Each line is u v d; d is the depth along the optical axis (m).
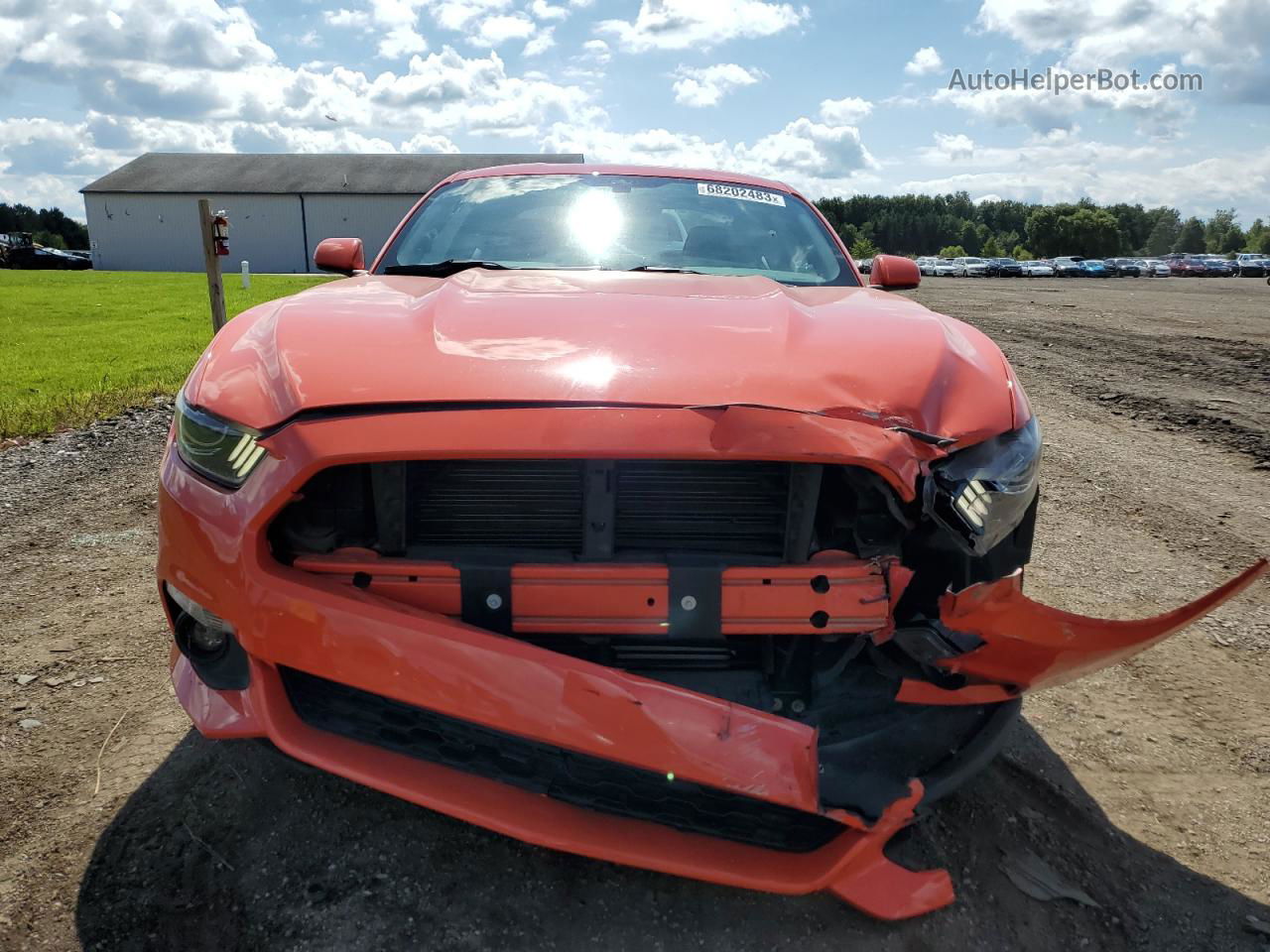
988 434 1.71
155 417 6.07
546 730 1.49
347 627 1.54
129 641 2.76
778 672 1.71
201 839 1.85
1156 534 3.96
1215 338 10.95
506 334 1.79
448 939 1.61
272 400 1.65
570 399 1.57
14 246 43.47
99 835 1.85
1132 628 1.60
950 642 1.73
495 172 3.33
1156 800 2.10
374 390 1.61
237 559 1.59
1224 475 4.94
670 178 3.26
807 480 1.62
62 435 5.51
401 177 62.41
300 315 1.92
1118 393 7.25
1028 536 1.98
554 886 1.75
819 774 1.60
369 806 1.97
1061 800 2.08
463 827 1.91
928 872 1.71
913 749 1.69
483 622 1.61
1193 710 2.51
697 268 2.79
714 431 1.53
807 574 1.63
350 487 1.65
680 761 1.49
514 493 1.65
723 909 1.70
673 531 1.66
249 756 2.14
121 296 19.78
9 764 2.10
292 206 59.34
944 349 1.88
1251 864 1.89
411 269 2.71
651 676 1.69
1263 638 2.96
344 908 1.67
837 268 2.92
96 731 2.25
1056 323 13.41
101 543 3.66
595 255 2.81
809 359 1.75
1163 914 1.73
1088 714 2.48
